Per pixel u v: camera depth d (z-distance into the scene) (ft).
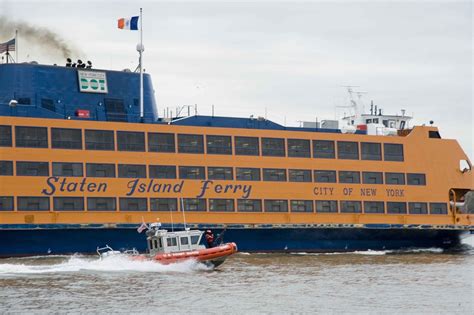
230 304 543.80
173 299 557.74
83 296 561.84
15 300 544.21
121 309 521.65
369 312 526.16
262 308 533.14
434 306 548.31
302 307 538.88
